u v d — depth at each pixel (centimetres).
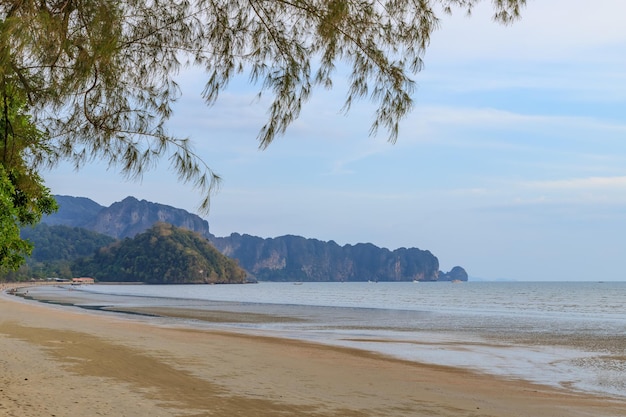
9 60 475
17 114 587
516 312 5794
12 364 1339
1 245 1107
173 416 881
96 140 563
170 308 5994
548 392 1441
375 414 1005
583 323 4200
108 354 1672
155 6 530
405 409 1074
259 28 524
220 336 2638
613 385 1584
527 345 2606
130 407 922
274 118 522
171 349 1927
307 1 500
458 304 7938
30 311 4178
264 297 10975
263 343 2370
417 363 1931
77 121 568
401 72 520
